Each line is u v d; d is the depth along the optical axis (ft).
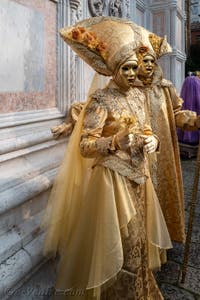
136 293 5.17
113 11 11.57
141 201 5.39
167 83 7.42
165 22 17.85
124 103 5.32
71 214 5.73
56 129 6.59
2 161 5.96
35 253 5.81
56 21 8.36
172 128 7.52
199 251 8.44
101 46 5.23
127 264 5.10
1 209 5.26
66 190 5.65
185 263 7.00
